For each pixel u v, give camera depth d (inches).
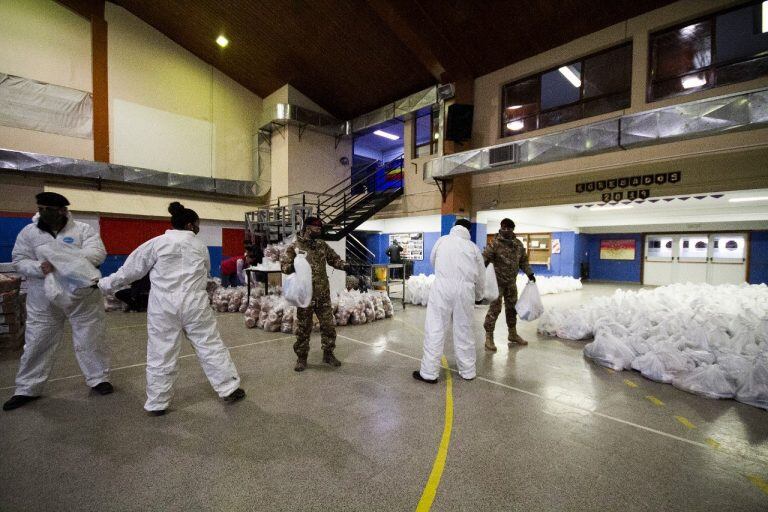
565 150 235.8
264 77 420.8
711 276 463.5
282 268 133.5
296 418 99.3
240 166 447.5
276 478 73.1
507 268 169.2
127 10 370.0
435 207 377.1
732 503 67.1
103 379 116.3
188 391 117.7
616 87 268.2
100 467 76.4
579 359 155.5
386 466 77.4
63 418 98.4
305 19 336.2
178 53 401.7
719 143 220.8
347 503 66.2
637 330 158.2
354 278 328.2
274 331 204.1
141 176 362.9
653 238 510.3
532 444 87.0
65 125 336.5
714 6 223.8
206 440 87.5
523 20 283.6
